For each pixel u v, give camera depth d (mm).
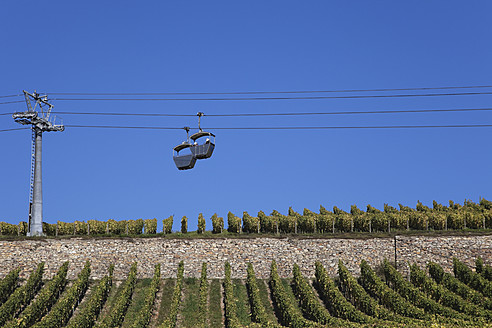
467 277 50375
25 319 43625
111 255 54812
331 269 54719
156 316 47969
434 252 54562
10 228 56500
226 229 59156
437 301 47406
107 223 56875
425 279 48812
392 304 46438
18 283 52312
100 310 48344
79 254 54594
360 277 54125
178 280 51438
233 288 52500
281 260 55094
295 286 52188
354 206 66250
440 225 57031
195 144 42438
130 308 48938
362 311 47125
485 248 54312
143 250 55188
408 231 56344
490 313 43969
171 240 55625
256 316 46406
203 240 55688
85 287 51375
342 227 57531
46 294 46812
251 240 55750
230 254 55250
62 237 55094
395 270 50594
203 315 47250
